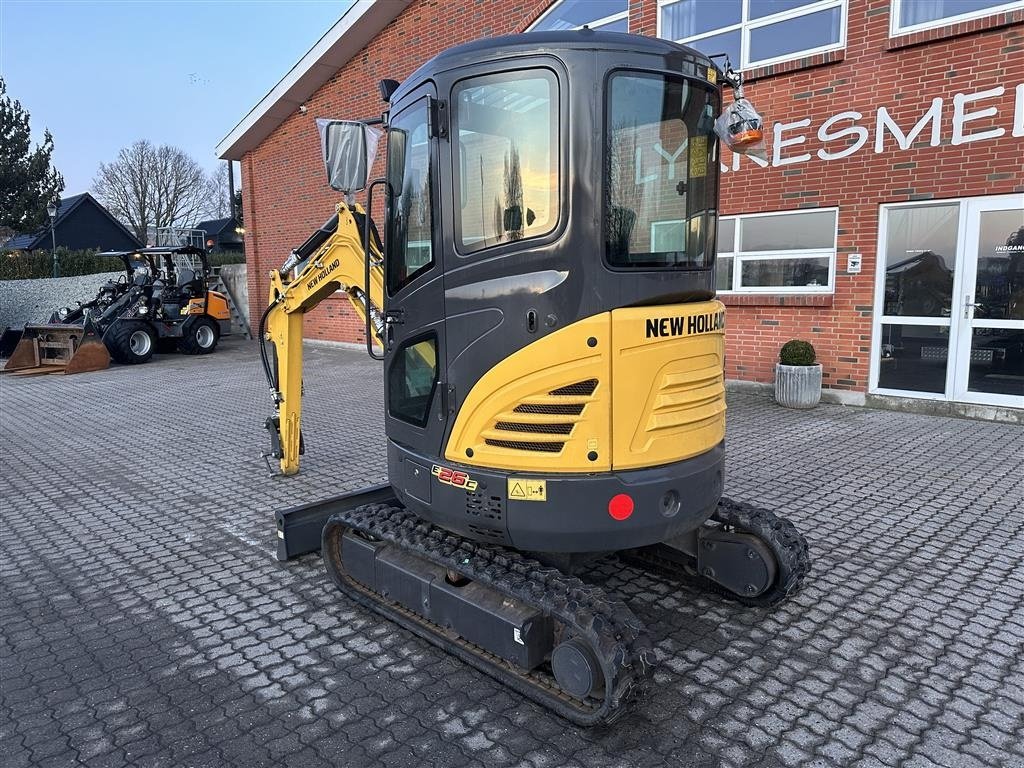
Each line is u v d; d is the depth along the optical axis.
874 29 8.42
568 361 3.06
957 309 8.31
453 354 3.35
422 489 3.60
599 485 3.09
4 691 3.44
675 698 3.28
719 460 3.51
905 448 7.14
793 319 9.48
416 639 3.88
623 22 10.65
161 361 15.87
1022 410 7.99
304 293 6.01
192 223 51.75
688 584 4.40
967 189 8.05
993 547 4.80
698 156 3.36
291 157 17.30
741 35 9.50
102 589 4.54
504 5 12.10
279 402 6.70
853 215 8.84
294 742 3.03
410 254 3.64
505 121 3.10
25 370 14.39
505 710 3.24
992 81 7.76
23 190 28.27
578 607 3.05
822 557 4.70
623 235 3.09
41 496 6.45
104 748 3.02
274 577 4.68
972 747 2.90
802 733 3.02
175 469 7.25
